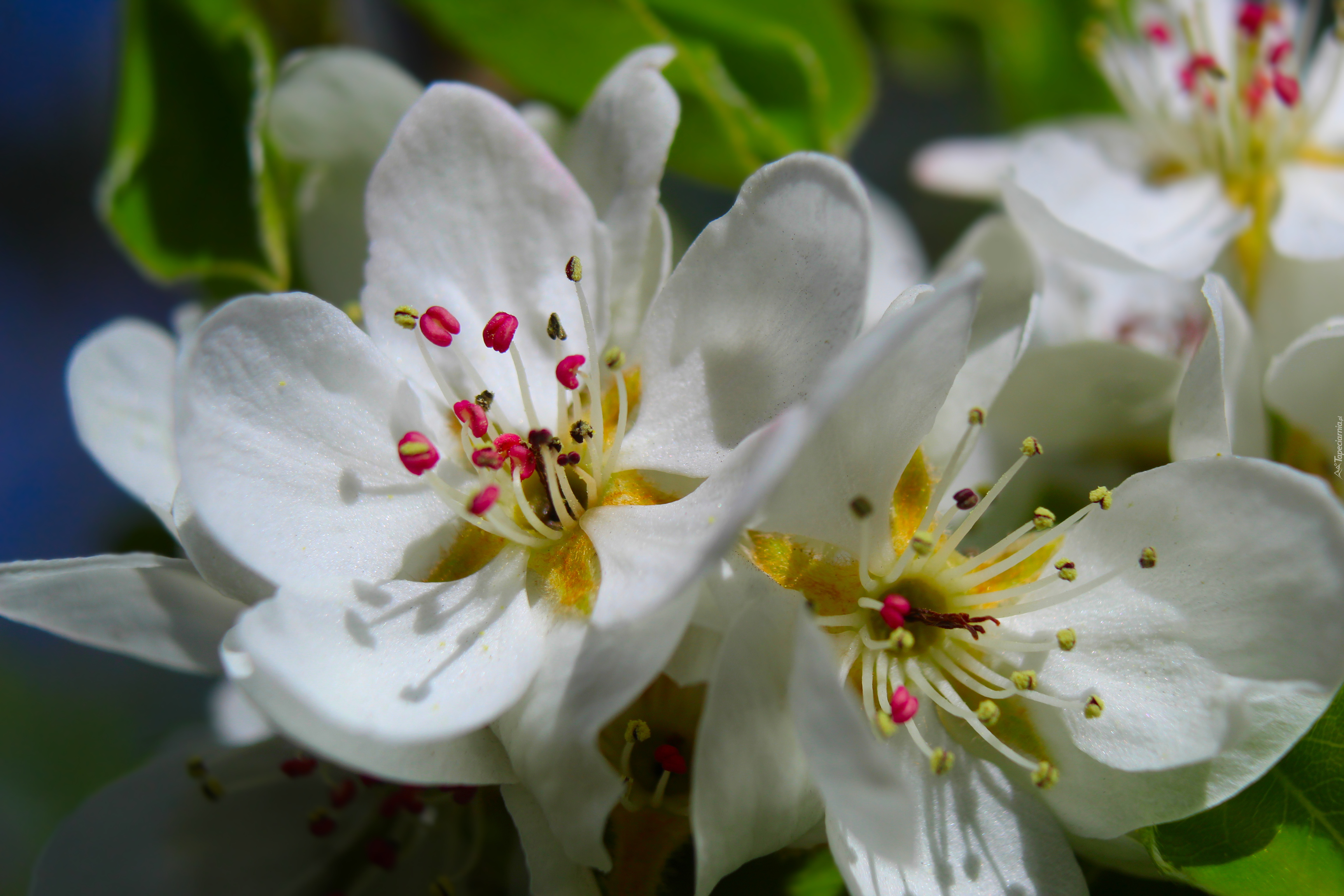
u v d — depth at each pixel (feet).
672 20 0.56
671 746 0.47
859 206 0.45
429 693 0.46
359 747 0.45
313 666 0.45
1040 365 0.50
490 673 0.46
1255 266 0.54
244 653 0.45
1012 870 0.46
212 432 0.46
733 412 0.47
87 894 0.50
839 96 0.58
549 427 0.49
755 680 0.44
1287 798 0.47
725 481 0.45
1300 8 0.63
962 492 0.47
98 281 0.77
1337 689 0.45
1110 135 0.56
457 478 0.48
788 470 0.46
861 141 0.73
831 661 0.43
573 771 0.44
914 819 0.46
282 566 0.46
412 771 0.45
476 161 0.48
